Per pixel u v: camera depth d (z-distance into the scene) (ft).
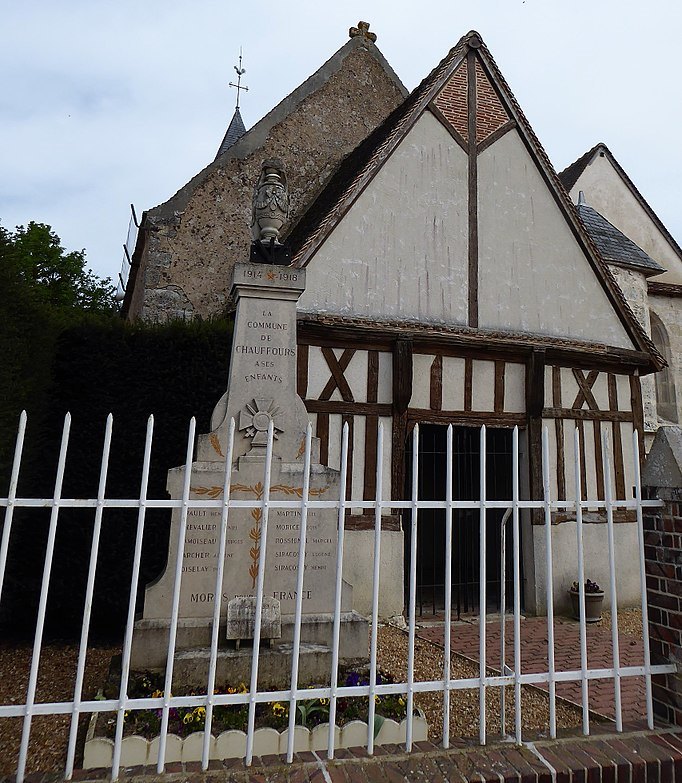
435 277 25.66
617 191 44.45
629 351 27.45
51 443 19.65
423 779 7.14
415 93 31.73
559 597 24.38
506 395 25.44
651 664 9.16
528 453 25.29
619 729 8.61
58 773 6.88
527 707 13.32
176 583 7.32
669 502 9.14
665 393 37.47
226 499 7.63
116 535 19.26
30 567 18.78
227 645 12.39
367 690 7.72
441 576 34.32
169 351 21.03
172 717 10.05
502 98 28.71
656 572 9.27
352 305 24.25
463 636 20.72
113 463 19.85
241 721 9.98
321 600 13.64
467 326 25.59
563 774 7.46
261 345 15.16
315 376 23.04
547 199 28.37
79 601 18.83
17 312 17.42
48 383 19.35
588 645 19.49
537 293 27.07
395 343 23.85
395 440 23.25
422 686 7.88
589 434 26.40
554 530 24.77
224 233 33.81
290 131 38.11
